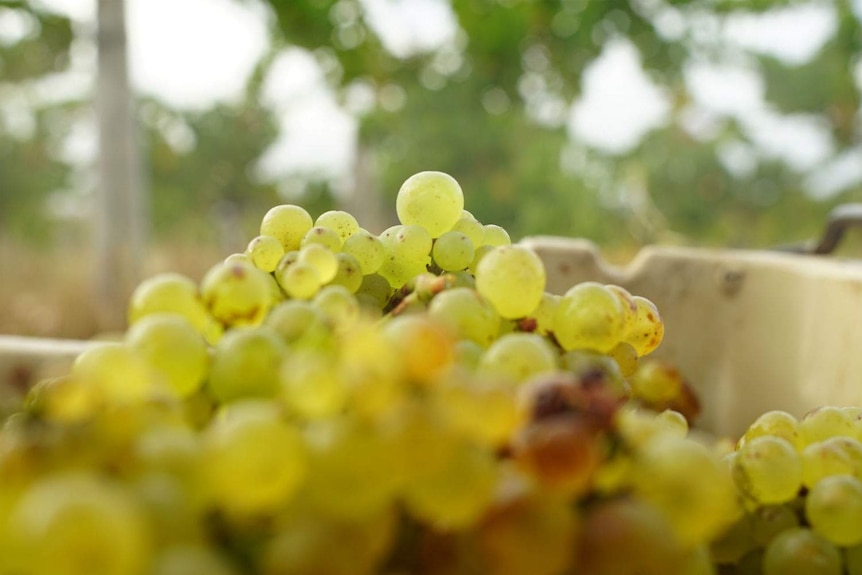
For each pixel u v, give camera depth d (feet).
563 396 0.65
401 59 7.48
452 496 0.61
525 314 0.82
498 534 0.62
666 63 8.84
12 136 15.81
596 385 0.67
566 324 0.82
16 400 0.74
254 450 0.59
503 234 1.01
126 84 5.47
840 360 1.36
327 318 0.76
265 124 14.44
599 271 1.56
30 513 0.54
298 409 0.63
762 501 0.78
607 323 0.81
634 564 0.63
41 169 16.11
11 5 5.51
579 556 0.64
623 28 8.21
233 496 0.59
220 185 15.26
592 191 12.07
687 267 1.59
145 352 0.71
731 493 0.73
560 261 1.55
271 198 15.48
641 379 1.14
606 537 0.64
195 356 0.72
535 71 8.22
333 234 0.92
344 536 0.60
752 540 0.79
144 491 0.59
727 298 1.58
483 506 0.62
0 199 15.72
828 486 0.77
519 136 11.55
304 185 15.56
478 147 11.41
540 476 0.62
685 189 12.96
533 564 0.62
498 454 0.66
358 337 0.66
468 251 0.93
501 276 0.81
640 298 0.93
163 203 14.85
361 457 0.60
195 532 0.60
